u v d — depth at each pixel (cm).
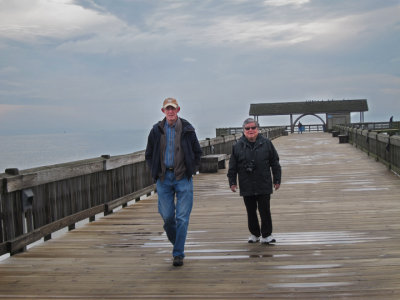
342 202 795
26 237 539
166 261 487
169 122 474
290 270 437
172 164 470
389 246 508
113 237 607
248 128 525
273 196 888
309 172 1253
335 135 3372
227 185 1077
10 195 522
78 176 680
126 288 406
